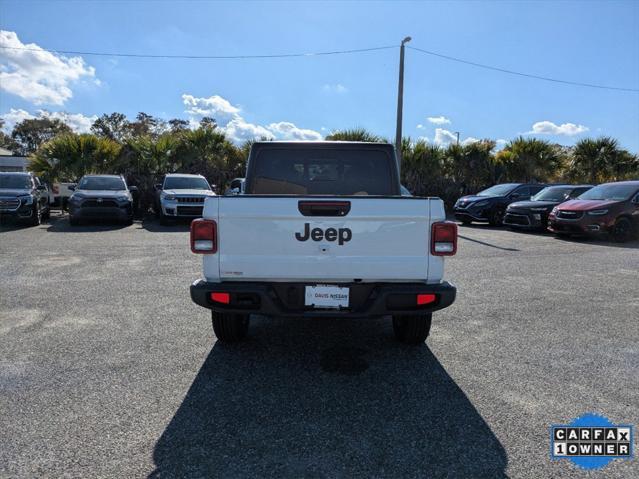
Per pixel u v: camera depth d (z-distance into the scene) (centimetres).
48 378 355
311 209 351
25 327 476
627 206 1198
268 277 356
